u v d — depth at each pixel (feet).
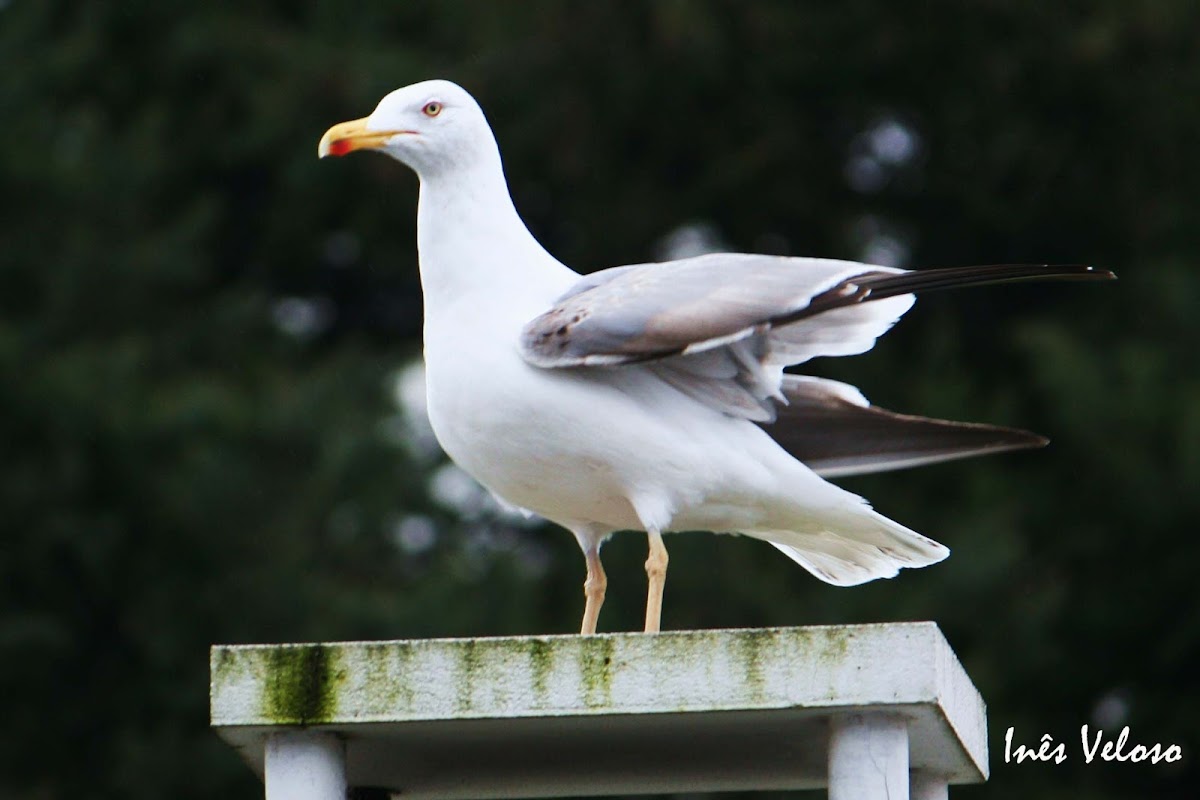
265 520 54.90
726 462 23.30
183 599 53.88
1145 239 64.64
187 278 61.77
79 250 60.49
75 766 53.57
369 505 55.62
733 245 65.98
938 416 57.77
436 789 22.62
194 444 55.31
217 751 51.93
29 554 53.78
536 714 19.34
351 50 64.95
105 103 67.15
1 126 62.95
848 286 22.75
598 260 65.46
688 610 52.16
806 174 65.77
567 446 23.13
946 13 64.64
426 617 51.42
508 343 23.35
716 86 64.80
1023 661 53.31
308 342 65.72
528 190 65.92
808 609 52.34
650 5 63.36
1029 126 65.41
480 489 58.13
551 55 64.28
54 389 54.65
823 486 23.70
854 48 64.64
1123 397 57.62
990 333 65.46
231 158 65.46
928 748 20.59
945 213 66.18
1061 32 64.39
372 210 65.67
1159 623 56.03
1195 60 64.49
